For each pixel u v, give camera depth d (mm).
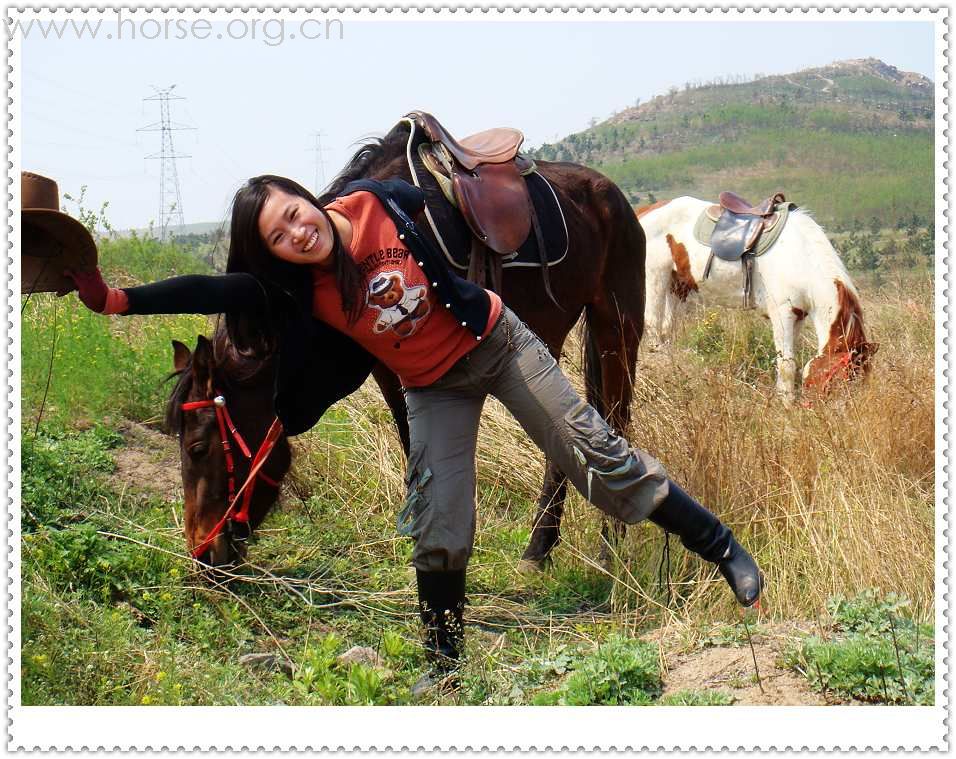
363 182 3109
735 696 2969
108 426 5188
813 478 4512
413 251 3006
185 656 3320
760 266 7648
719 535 3248
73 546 3814
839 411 5176
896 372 5645
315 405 3352
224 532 3898
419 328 3086
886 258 18016
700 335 8141
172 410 3857
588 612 4109
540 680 3318
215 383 3777
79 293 2791
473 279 3891
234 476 3852
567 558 4637
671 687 3107
